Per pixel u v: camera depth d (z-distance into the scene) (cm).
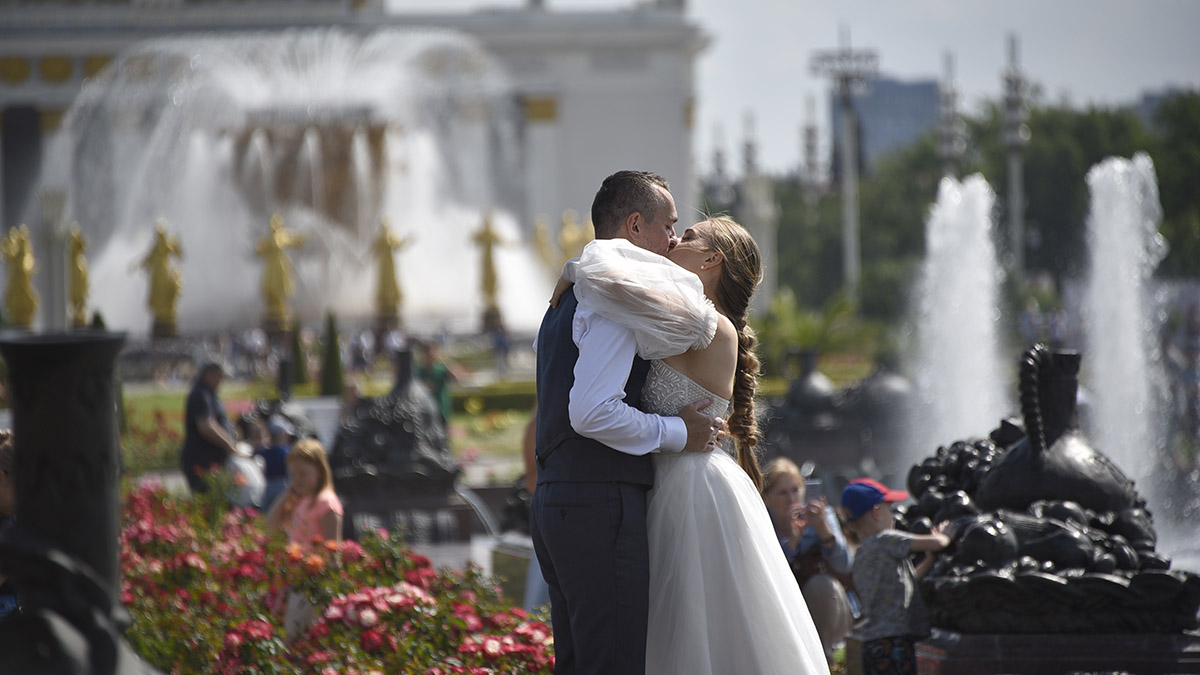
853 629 1062
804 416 3609
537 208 15862
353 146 10425
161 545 1642
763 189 9944
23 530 625
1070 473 1053
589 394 715
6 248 7988
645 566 733
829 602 1170
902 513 1150
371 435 2491
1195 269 10175
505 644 1033
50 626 589
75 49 15438
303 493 1530
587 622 725
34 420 638
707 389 757
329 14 15562
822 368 7012
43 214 5275
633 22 16038
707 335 742
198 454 2555
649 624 750
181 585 1484
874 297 12356
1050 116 14638
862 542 1091
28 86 15425
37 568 599
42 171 15475
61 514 639
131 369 8131
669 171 16162
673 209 793
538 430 755
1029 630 986
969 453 1138
